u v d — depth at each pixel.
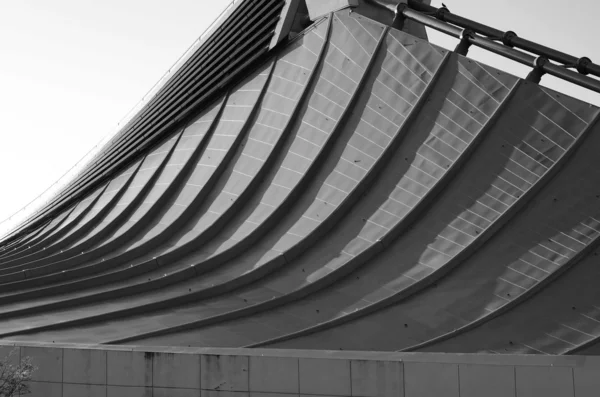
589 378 10.41
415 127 21.53
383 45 23.58
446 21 23.53
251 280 21.47
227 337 18.95
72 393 13.91
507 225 18.33
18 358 14.43
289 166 24.11
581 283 16.56
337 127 23.25
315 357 11.88
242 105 27.38
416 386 11.22
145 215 26.86
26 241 34.03
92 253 26.91
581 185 17.89
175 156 28.69
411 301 18.19
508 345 16.05
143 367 13.27
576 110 18.69
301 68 25.98
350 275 19.92
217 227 24.38
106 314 21.78
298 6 27.23
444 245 18.84
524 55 20.52
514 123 19.64
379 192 21.27
